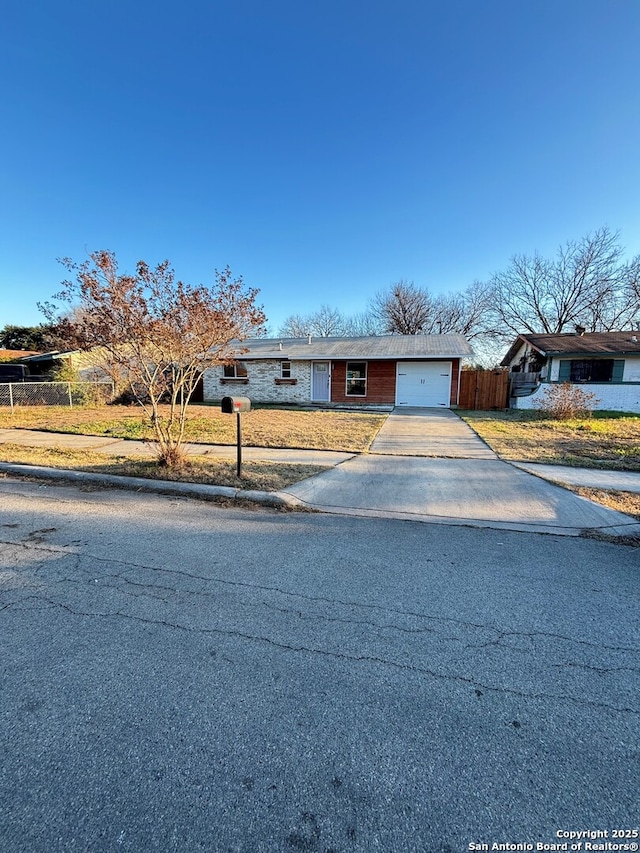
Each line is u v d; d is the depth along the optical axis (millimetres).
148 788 1408
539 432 9758
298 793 1402
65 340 5508
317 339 21328
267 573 3027
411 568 3139
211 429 9836
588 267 29172
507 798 1396
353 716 1734
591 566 3197
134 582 2861
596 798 1396
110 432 9266
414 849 1239
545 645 2232
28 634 2264
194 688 1879
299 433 9367
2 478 5723
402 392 17172
